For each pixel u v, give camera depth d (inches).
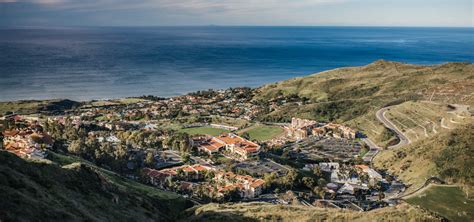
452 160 6048.2
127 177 6363.2
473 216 4581.7
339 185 6259.8
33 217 2388.0
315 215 3316.9
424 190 5418.3
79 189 3341.5
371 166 7234.3
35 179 3031.5
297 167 7234.3
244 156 7711.6
